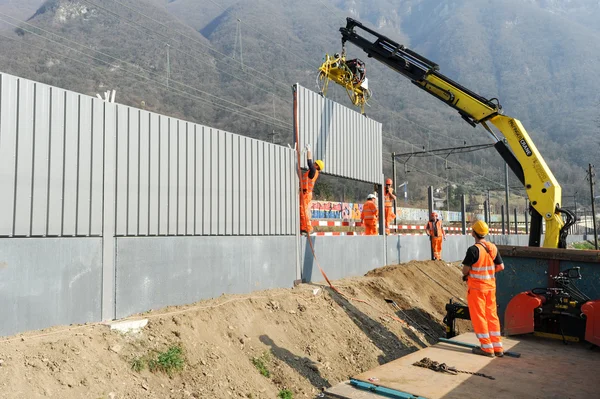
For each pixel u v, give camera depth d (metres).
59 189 5.55
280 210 9.26
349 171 12.71
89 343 5.24
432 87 11.45
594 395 5.12
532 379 5.63
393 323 9.45
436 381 5.59
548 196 9.97
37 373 4.56
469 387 5.37
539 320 7.69
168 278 6.79
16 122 5.19
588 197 78.25
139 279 6.38
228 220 7.98
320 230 17.72
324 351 7.45
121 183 6.24
